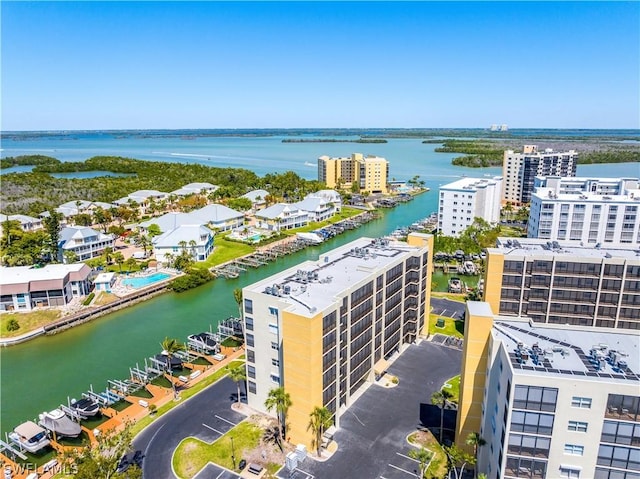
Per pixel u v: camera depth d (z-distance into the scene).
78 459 60.38
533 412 48.25
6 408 82.44
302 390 67.56
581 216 143.88
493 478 55.56
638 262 85.06
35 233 161.00
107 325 116.81
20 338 107.56
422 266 101.62
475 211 186.88
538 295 91.12
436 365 93.62
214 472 65.06
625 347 54.75
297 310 67.56
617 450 47.06
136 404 81.69
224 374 91.19
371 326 84.19
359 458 67.88
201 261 165.62
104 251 169.88
